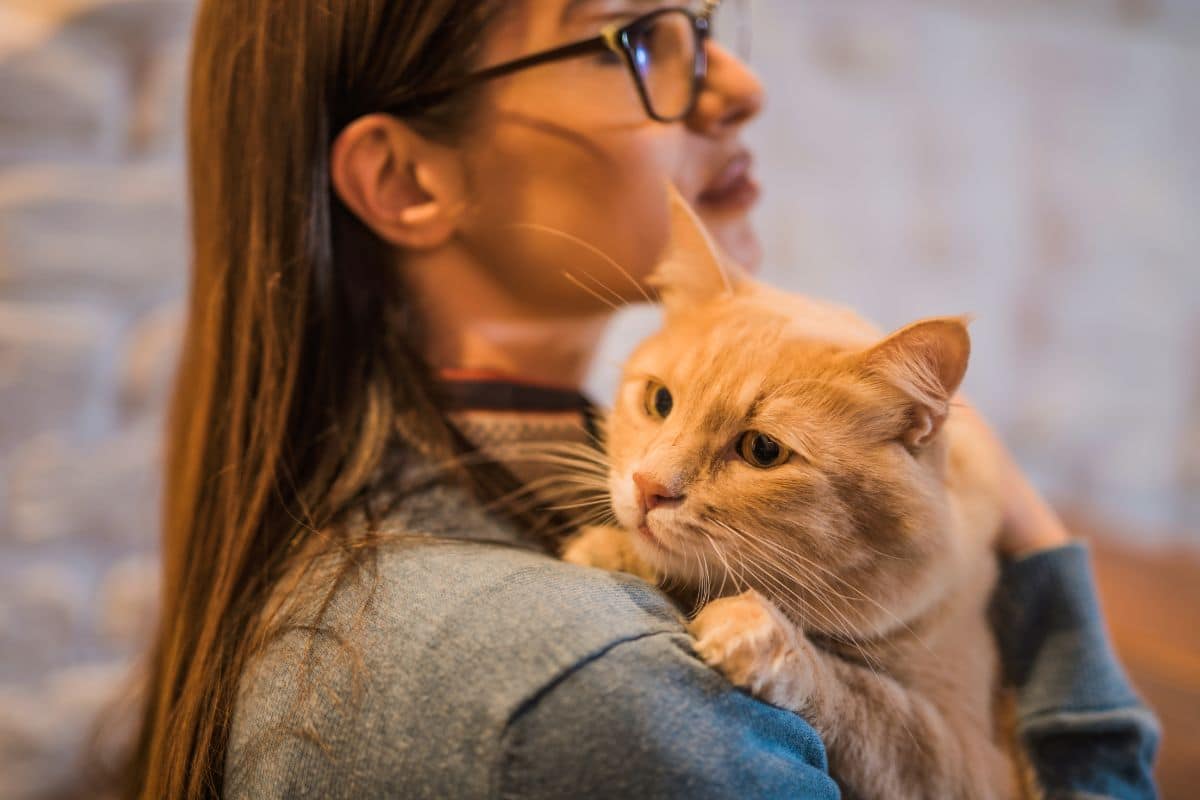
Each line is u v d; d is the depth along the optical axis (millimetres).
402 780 521
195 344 929
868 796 678
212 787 659
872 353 727
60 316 1740
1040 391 2713
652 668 539
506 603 578
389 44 851
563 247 906
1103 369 2777
